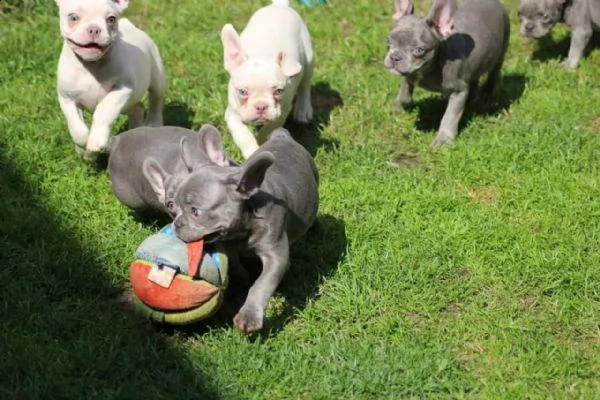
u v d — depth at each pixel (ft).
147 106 10.72
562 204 9.46
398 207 9.46
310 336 8.26
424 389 7.87
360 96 11.13
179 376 7.86
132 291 8.63
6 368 7.80
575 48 11.70
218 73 11.34
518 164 10.05
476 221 9.29
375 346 8.18
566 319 8.41
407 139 10.55
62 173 9.72
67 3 9.27
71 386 7.73
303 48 10.43
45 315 8.25
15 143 9.97
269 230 8.05
